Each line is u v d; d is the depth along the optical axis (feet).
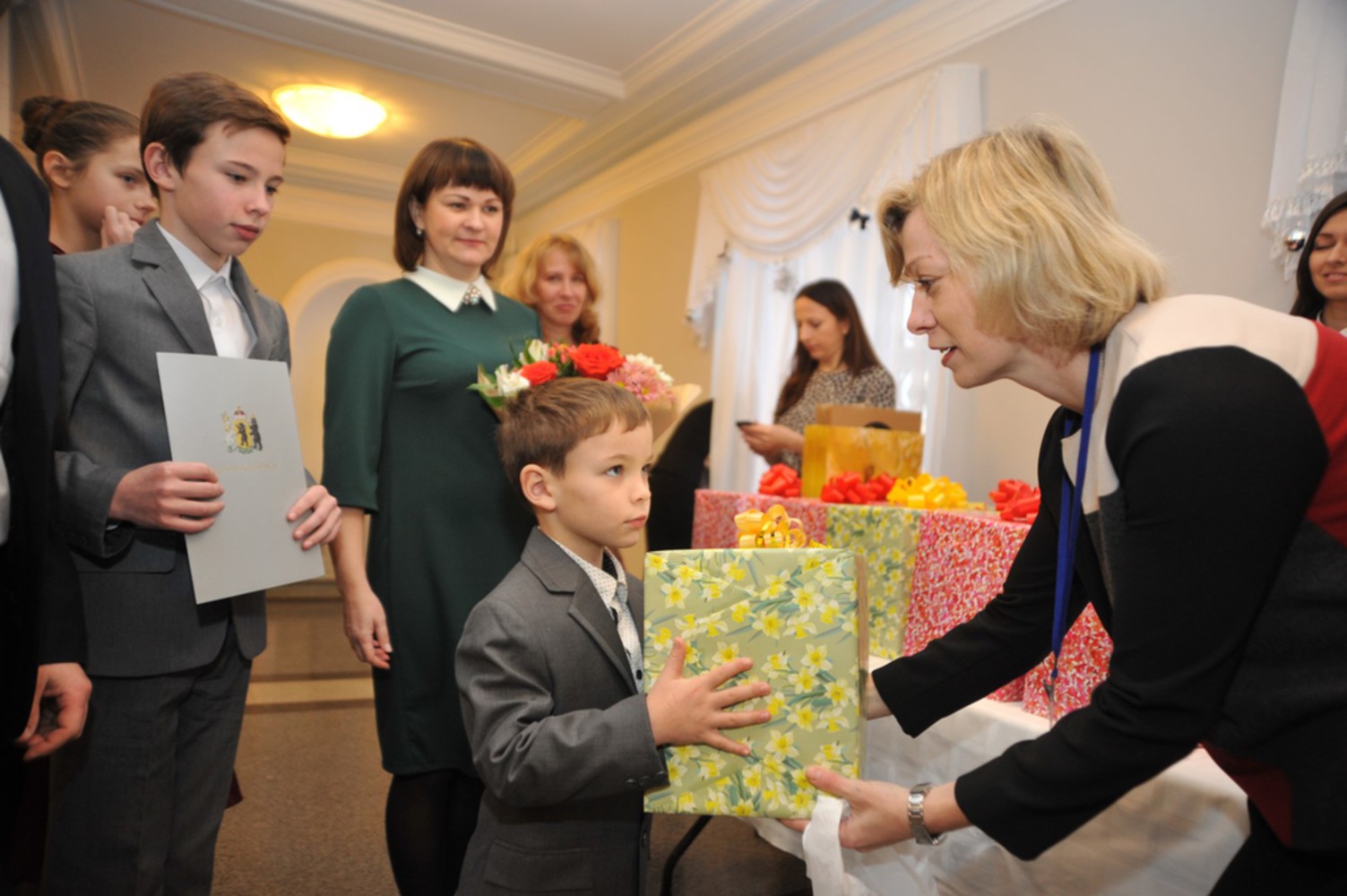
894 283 2.81
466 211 4.70
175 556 3.53
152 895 3.54
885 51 10.05
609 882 3.24
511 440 3.56
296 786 7.93
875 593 4.97
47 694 2.98
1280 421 1.90
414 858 4.37
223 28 11.60
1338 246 5.03
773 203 11.78
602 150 15.40
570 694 3.16
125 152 5.42
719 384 13.00
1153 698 2.00
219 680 3.79
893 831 2.48
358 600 4.36
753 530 3.33
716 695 2.67
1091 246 2.25
